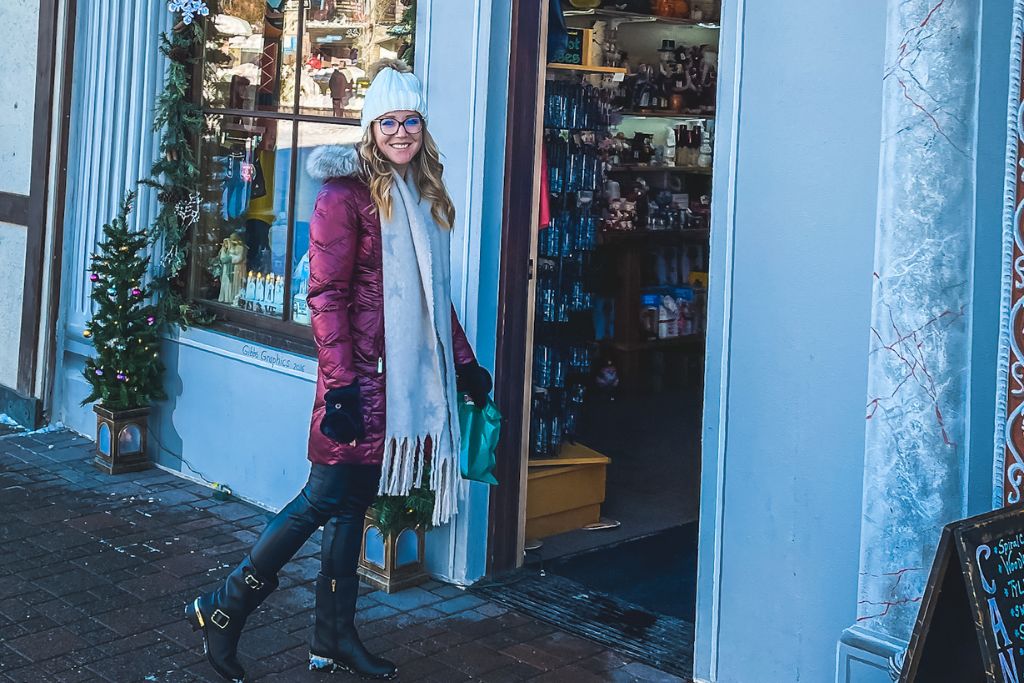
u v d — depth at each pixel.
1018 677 2.81
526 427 5.02
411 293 3.88
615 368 8.52
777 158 3.70
